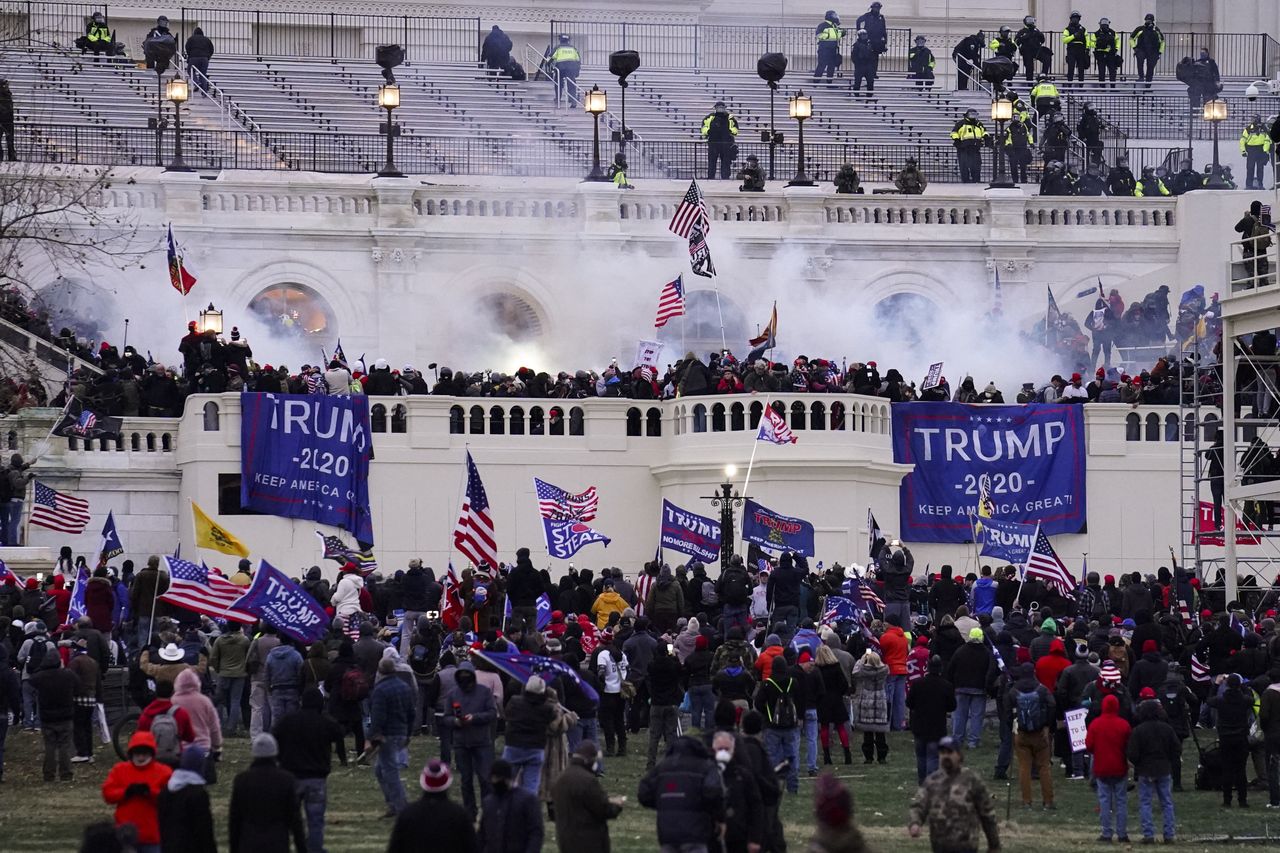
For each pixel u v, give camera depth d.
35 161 130.38
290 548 108.25
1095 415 115.12
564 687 68.62
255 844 46.91
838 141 154.62
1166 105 169.88
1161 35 175.38
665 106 158.50
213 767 58.00
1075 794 70.44
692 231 123.44
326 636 75.38
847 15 188.75
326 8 174.38
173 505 110.38
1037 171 151.00
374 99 153.38
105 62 152.12
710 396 111.38
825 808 37.78
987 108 163.88
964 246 138.25
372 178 133.25
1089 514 114.94
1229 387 100.44
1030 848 60.66
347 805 64.38
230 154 141.38
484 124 151.12
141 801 47.34
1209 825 65.12
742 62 182.00
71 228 115.56
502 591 89.62
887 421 112.88
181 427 109.88
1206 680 81.50
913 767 73.94
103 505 109.44
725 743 49.59
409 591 85.62
